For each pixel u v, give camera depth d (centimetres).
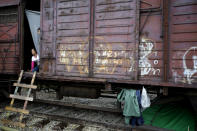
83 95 523
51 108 611
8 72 595
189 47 368
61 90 553
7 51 605
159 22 400
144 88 425
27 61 690
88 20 470
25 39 675
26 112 467
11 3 592
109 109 515
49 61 527
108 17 448
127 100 434
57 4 513
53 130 447
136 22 416
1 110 593
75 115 543
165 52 388
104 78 451
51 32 523
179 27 378
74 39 489
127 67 426
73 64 491
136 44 415
